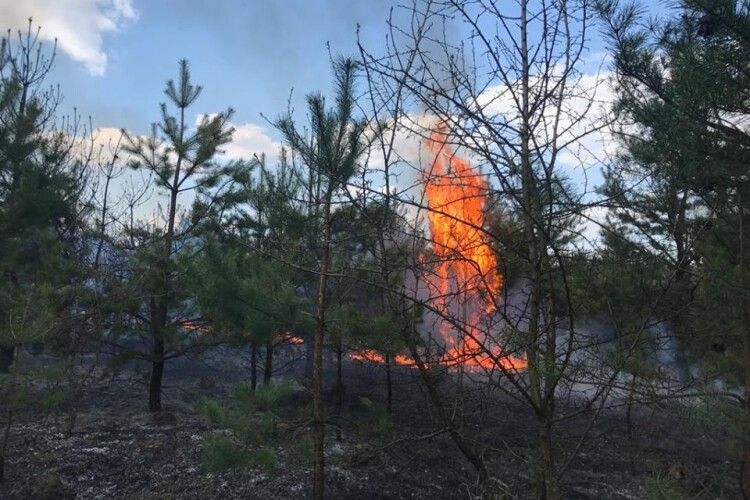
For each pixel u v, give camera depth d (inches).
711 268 173.0
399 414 307.1
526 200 130.2
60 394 269.6
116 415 356.8
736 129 167.8
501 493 174.2
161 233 370.6
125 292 341.7
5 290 332.5
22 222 354.3
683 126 160.9
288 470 265.3
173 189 370.6
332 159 182.1
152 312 356.2
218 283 196.5
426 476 259.8
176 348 371.6
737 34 151.4
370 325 186.1
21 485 236.2
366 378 405.7
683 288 163.8
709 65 155.8
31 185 356.2
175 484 249.3
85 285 347.9
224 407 202.8
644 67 165.8
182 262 317.1
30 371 257.6
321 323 200.4
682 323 170.4
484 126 126.4
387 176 153.9
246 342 336.2
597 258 144.9
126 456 278.4
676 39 163.9
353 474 257.1
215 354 559.2
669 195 171.6
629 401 128.7
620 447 284.7
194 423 339.3
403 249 163.6
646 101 170.4
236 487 246.8
